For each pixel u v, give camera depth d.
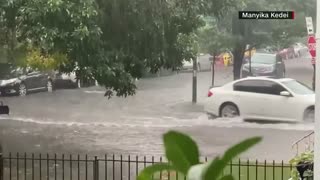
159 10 21.92
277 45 41.72
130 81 22.62
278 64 42.41
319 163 9.55
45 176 19.67
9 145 26.31
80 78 21.80
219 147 25.20
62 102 47.84
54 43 19.62
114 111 41.38
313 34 16.69
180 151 4.99
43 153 24.11
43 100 49.47
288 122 32.94
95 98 50.47
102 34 21.22
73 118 37.44
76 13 19.19
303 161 13.34
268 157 22.30
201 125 32.88
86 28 19.34
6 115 38.03
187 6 23.11
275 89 33.50
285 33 39.69
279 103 33.12
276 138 27.34
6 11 19.94
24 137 28.98
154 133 30.02
